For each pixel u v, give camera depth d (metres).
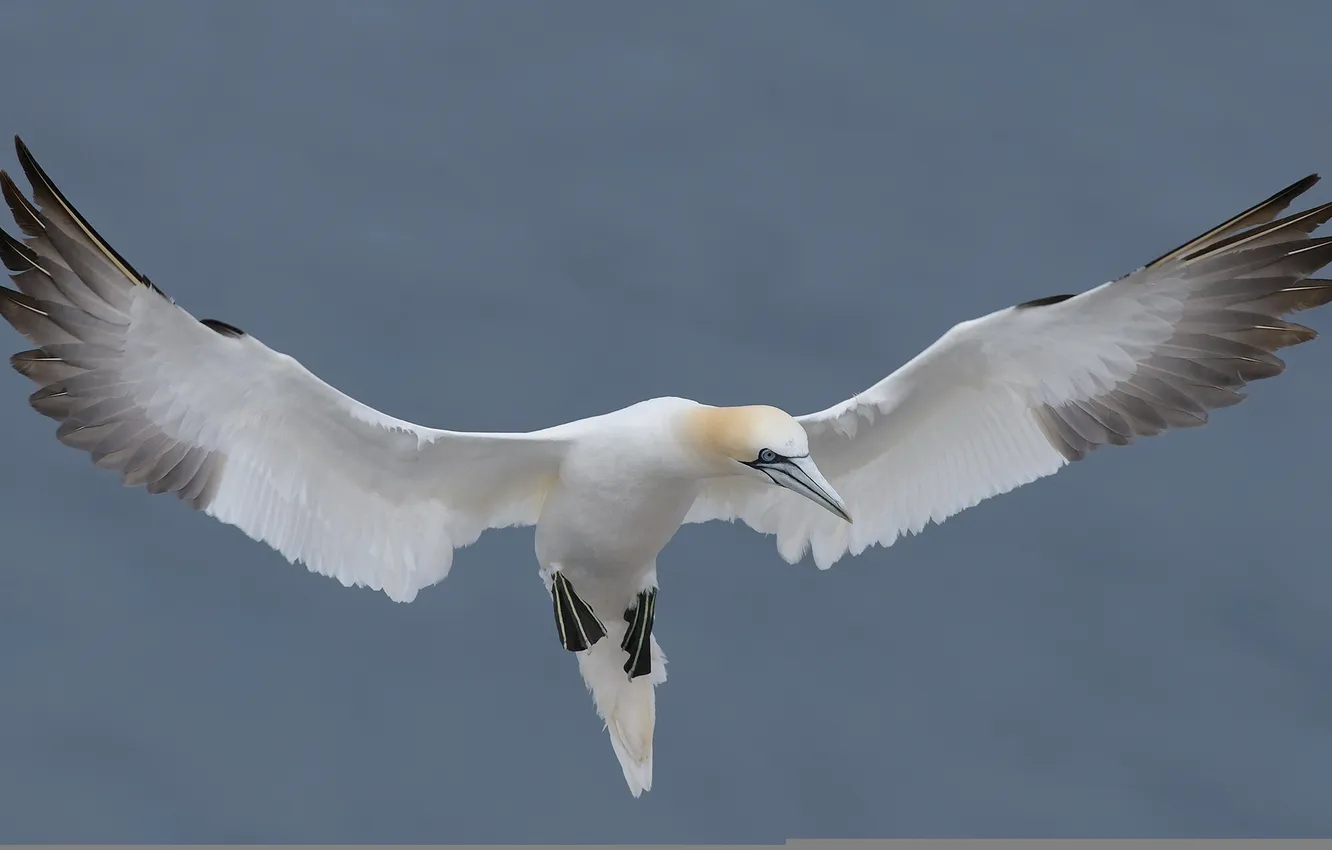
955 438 12.04
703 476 11.48
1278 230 11.38
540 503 12.03
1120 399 11.69
